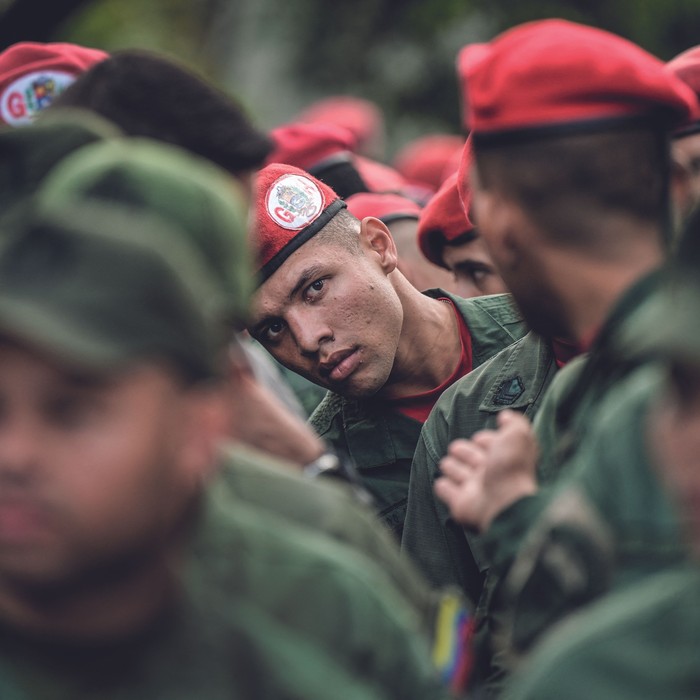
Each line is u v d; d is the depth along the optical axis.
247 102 25.50
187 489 3.32
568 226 4.39
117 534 3.12
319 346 7.22
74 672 3.33
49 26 12.77
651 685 3.22
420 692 3.81
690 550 3.48
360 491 5.09
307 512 4.27
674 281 3.21
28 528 3.08
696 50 7.82
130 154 3.55
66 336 2.95
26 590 3.20
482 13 25.73
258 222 7.15
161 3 27.05
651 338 3.28
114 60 4.89
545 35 4.52
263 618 3.55
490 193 4.55
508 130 4.43
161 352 3.06
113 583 3.23
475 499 4.56
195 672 3.37
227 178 4.85
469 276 8.98
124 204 3.43
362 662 3.66
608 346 4.29
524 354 6.48
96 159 3.53
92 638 3.28
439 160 18.27
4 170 4.07
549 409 4.71
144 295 3.03
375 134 21.92
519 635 4.08
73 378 3.03
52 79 7.49
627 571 3.72
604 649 3.28
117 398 3.06
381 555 4.44
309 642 3.63
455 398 6.62
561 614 3.97
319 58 26.50
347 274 7.27
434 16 25.83
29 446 3.05
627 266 4.38
